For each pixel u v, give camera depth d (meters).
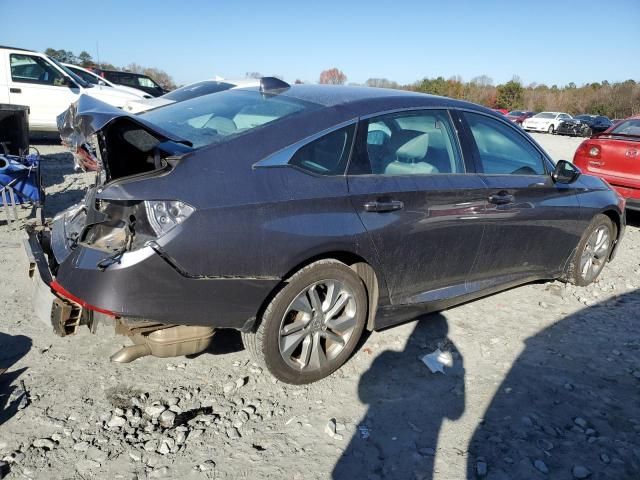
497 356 3.54
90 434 2.58
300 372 3.00
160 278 2.42
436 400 3.02
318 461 2.50
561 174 4.20
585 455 2.62
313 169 2.91
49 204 6.86
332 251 2.90
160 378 3.07
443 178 3.45
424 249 3.35
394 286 3.31
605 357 3.60
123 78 20.05
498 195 3.72
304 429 2.71
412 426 2.78
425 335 3.74
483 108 3.94
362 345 3.55
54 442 2.51
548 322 4.09
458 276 3.70
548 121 35.19
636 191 6.80
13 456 2.40
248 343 2.92
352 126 3.10
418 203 3.24
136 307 2.42
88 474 2.34
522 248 4.05
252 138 2.81
